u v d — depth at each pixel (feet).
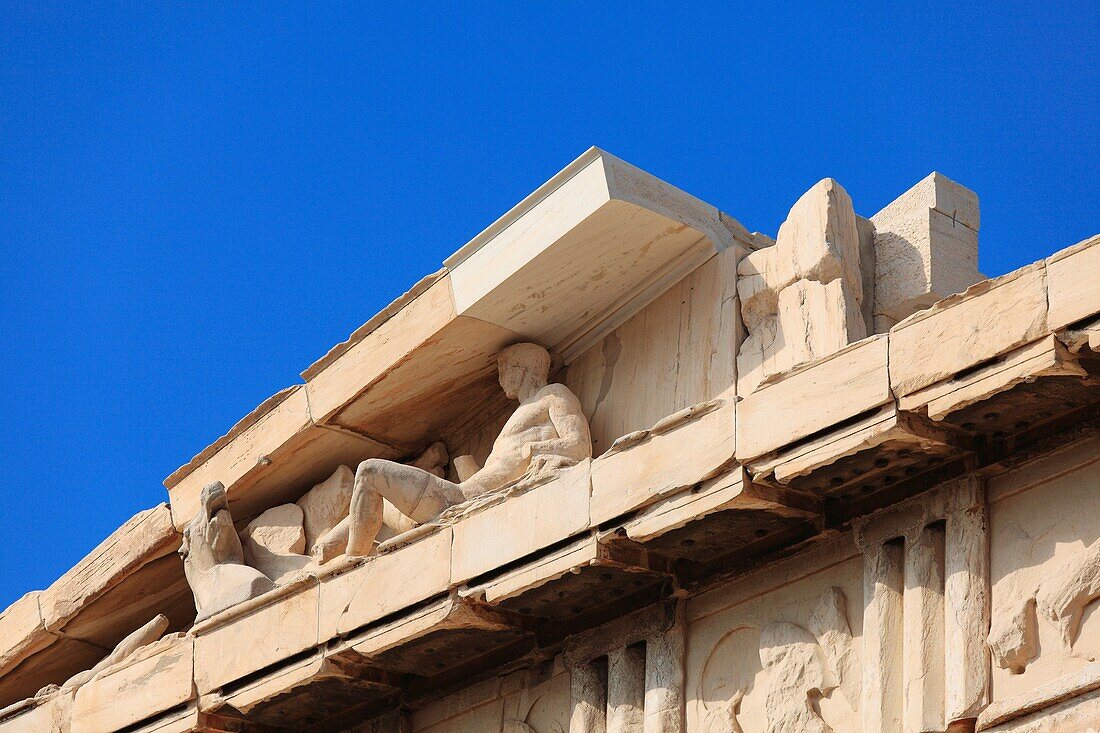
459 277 106.01
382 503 104.73
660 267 103.91
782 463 86.53
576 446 102.42
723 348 99.76
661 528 90.02
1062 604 81.05
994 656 82.69
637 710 95.76
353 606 101.45
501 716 102.58
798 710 88.74
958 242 101.55
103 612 123.95
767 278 99.30
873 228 102.78
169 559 120.67
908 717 84.23
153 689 110.11
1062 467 83.66
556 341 108.37
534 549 94.38
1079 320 78.48
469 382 110.42
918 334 83.25
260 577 109.09
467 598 96.84
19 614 126.52
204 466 117.70
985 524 85.15
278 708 106.73
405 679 106.22
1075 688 79.25
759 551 93.04
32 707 117.60
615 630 97.76
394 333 109.19
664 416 101.45
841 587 90.02
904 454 85.51
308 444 113.50
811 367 86.63
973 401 81.30
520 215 103.71
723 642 93.71
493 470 102.78
